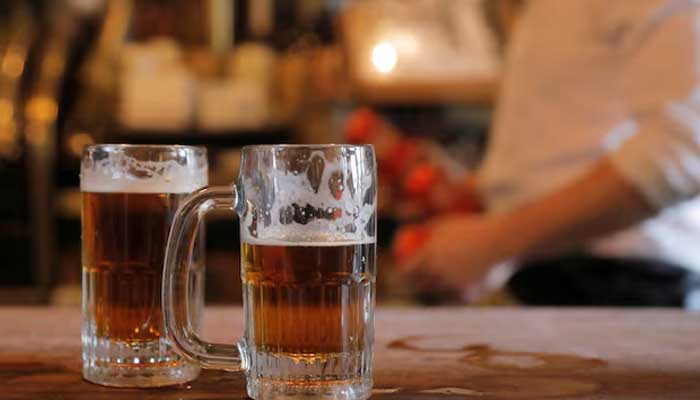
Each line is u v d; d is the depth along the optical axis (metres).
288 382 0.74
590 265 1.87
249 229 0.76
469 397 0.80
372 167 0.77
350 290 0.75
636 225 1.72
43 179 3.01
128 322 0.82
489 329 1.14
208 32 3.52
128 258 0.82
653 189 1.65
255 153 0.75
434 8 3.06
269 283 0.74
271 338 0.75
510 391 0.82
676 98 1.64
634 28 1.71
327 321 0.74
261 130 3.25
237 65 3.36
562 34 1.89
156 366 0.83
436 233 1.95
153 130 3.18
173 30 3.51
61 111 3.07
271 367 0.75
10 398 0.79
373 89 2.87
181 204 0.77
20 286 3.04
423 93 2.89
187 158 0.83
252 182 0.75
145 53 3.21
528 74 1.98
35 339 1.06
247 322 0.77
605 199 1.69
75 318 1.22
